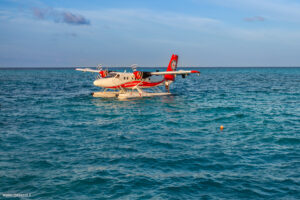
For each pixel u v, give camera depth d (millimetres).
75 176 9555
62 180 9242
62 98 32656
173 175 9656
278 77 89125
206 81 70438
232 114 21328
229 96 33906
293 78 81062
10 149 12562
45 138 14555
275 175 9586
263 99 30547
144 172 9922
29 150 12438
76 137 14812
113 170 10102
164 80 36500
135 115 21562
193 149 12555
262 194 8266
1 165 10539
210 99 31109
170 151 12273
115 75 31594
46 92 40062
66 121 19203
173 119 19797
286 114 21109
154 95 34844
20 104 27484
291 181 9094
